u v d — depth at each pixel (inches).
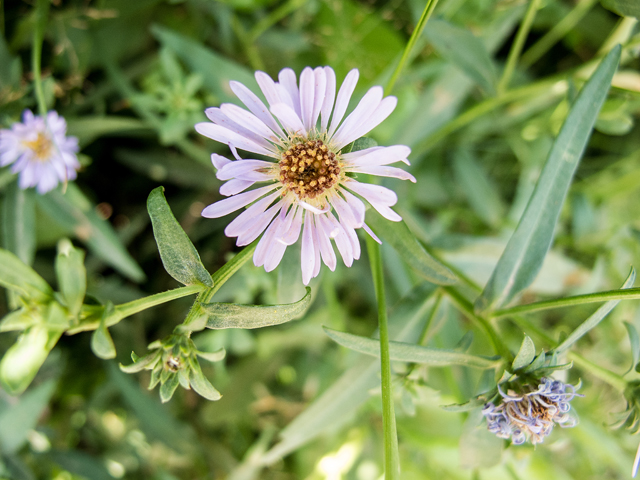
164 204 3.5
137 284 7.4
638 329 6.5
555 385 3.7
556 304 3.9
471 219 7.4
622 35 5.8
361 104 3.8
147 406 6.8
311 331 7.0
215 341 6.7
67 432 7.2
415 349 3.9
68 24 6.3
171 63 6.0
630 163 7.5
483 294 4.3
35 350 3.4
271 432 7.5
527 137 6.8
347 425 7.3
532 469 6.3
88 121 6.2
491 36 6.7
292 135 3.9
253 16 6.9
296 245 4.5
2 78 5.8
